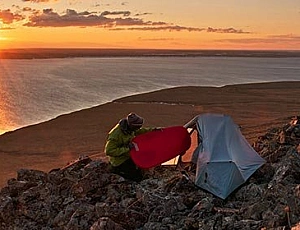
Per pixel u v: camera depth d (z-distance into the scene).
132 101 45.53
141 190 9.32
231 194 9.18
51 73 107.25
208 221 7.76
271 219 7.29
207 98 47.94
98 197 9.57
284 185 8.60
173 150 10.81
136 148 10.59
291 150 10.39
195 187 9.63
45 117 38.47
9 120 36.91
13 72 110.81
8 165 21.19
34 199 9.68
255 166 9.75
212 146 9.95
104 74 103.19
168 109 39.44
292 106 41.41
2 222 9.31
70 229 8.27
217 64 178.25
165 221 8.11
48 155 23.23
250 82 77.19
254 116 34.47
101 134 28.72
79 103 47.91
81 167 11.41
